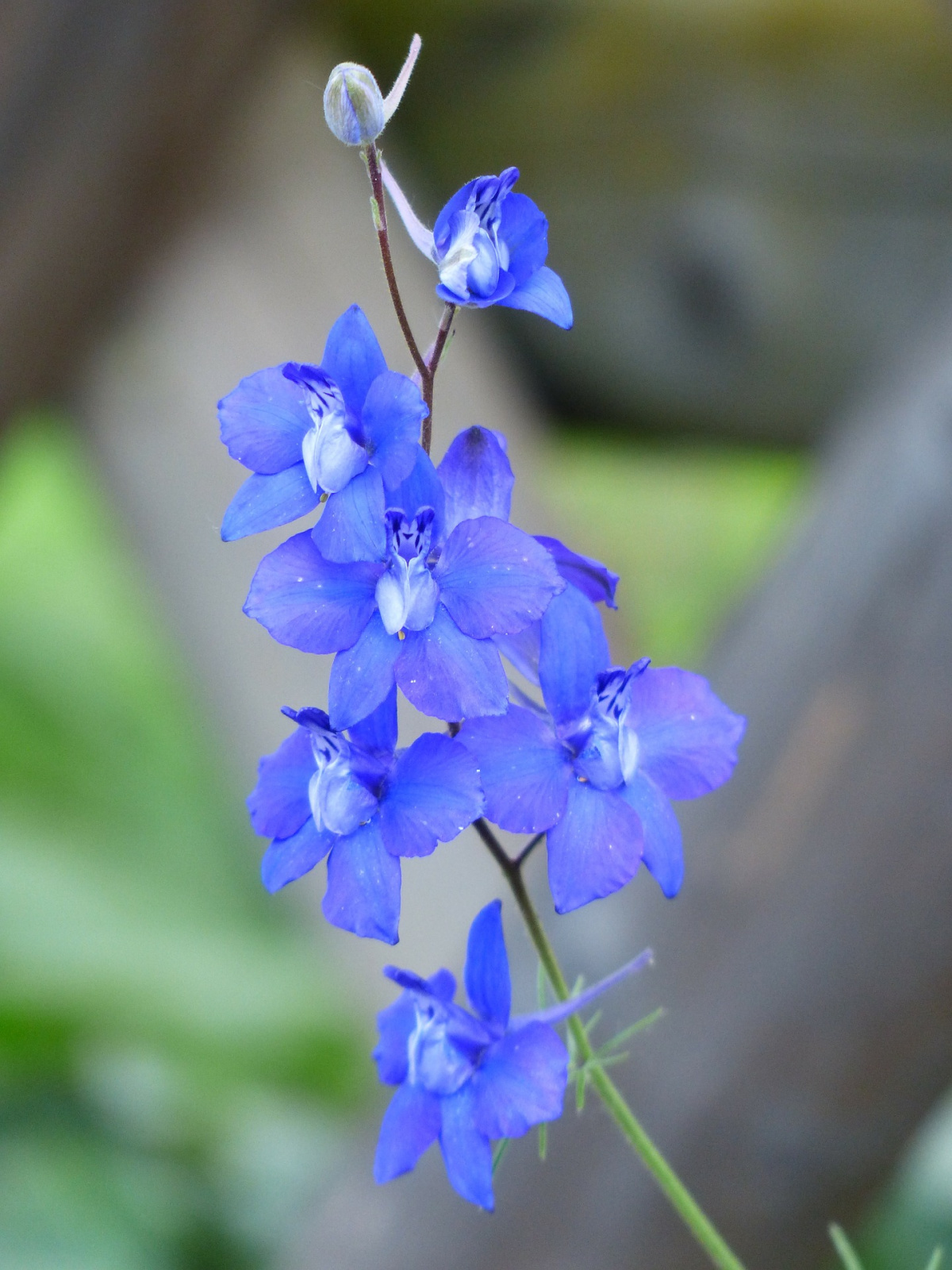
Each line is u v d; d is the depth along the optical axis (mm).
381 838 311
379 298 545
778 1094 438
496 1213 451
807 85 531
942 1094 436
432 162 580
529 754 316
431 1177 458
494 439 313
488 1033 318
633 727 323
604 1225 445
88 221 501
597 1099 445
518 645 328
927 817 426
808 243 558
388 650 308
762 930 436
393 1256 460
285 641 307
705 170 554
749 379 606
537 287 308
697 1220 325
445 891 527
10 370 522
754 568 506
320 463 306
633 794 319
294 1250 480
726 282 578
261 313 538
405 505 309
